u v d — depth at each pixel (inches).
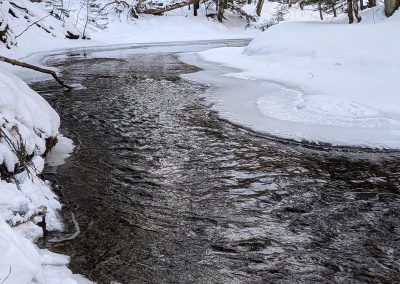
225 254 177.3
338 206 221.3
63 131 340.5
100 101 444.5
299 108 402.0
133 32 1343.5
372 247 183.2
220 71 637.9
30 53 846.5
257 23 1689.2
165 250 178.4
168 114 394.3
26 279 120.3
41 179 224.4
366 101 418.9
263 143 316.2
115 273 160.2
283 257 175.6
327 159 286.8
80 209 211.9
